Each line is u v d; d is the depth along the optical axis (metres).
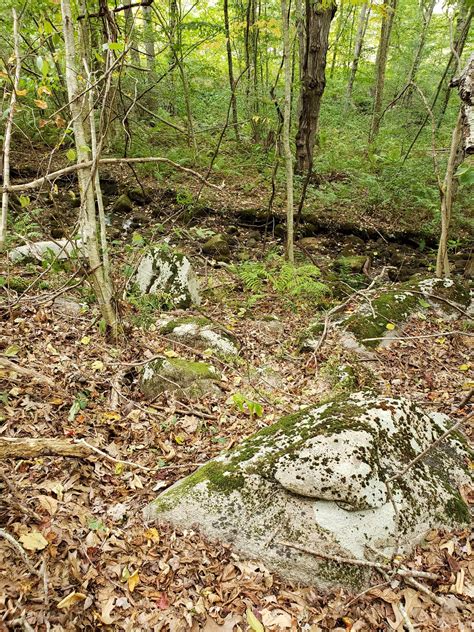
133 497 2.70
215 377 3.89
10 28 6.25
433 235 8.70
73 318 4.34
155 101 11.83
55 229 6.43
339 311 5.61
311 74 9.10
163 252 5.32
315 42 8.85
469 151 2.38
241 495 2.53
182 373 3.75
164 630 2.06
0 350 3.56
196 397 3.70
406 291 5.76
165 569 2.30
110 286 4.09
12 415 2.96
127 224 7.58
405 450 2.70
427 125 13.30
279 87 12.28
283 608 2.21
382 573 2.32
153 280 5.27
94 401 3.42
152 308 4.95
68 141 8.78
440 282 6.07
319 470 2.42
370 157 10.39
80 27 3.74
